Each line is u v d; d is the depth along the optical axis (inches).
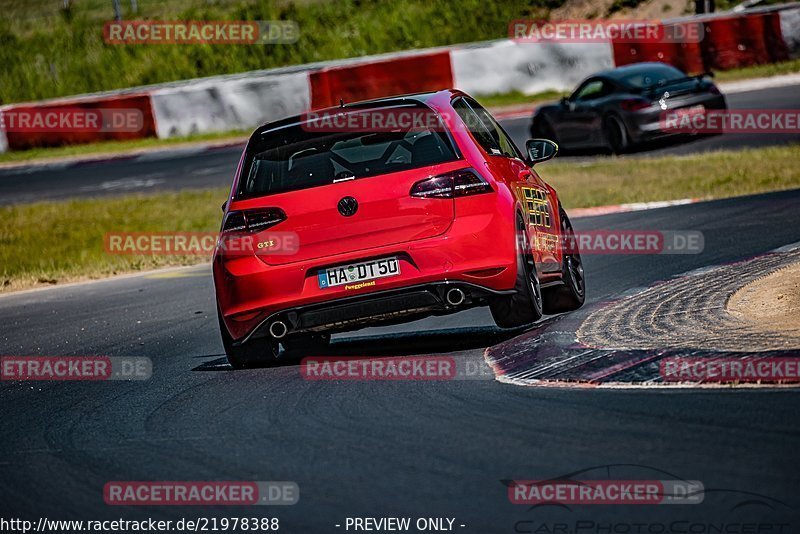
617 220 1847.9
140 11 6048.2
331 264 869.2
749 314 850.1
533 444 579.8
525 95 4077.3
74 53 5718.5
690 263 1289.4
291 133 928.9
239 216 893.2
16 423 831.1
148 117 4242.1
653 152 2741.1
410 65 4045.3
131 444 700.7
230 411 768.9
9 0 6786.4
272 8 5753.0
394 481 544.1
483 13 5413.4
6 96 5511.8
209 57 5492.1
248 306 886.4
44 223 2738.7
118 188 3346.5
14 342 1334.9
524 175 1008.2
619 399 654.5
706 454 525.7
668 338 800.3
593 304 1066.7
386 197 866.8
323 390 801.6
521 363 804.0
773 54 3959.2
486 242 865.5
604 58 4040.4
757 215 1620.3
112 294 1739.7
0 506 587.5
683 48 3966.5
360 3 5703.7
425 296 867.4
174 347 1166.3
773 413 581.0
